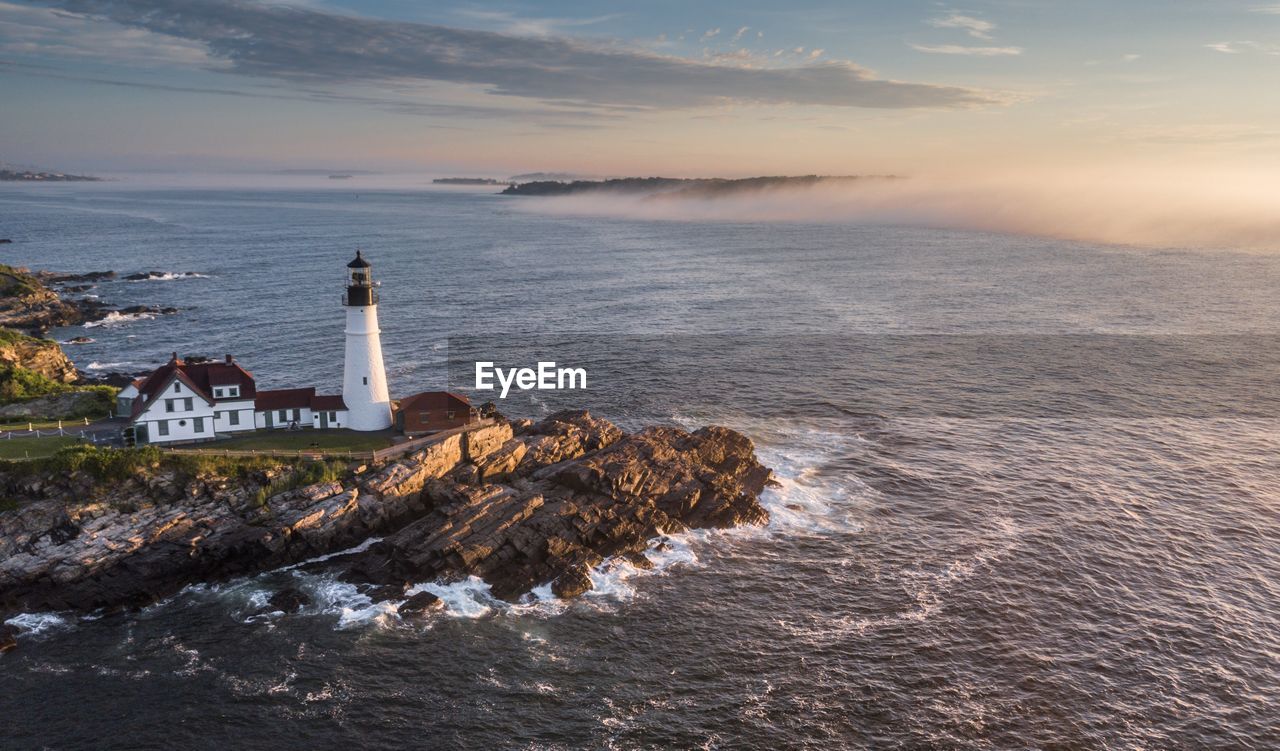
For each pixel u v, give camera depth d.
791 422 86.12
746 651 47.97
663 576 55.78
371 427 69.50
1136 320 140.62
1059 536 61.00
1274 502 66.62
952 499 67.25
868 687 44.91
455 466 66.56
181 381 64.25
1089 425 85.44
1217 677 45.81
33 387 82.62
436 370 107.31
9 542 52.31
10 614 50.50
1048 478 71.44
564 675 45.91
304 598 52.62
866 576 55.72
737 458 70.88
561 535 57.59
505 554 56.03
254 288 177.25
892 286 181.25
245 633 49.38
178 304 158.38
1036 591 53.88
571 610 51.84
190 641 48.66
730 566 57.06
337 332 130.12
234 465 59.72
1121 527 62.41
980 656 47.44
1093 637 49.19
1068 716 42.75
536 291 171.25
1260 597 53.41
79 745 40.41
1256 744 41.00
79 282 184.62
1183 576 55.78
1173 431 83.81
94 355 121.06
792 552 58.94
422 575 54.34
